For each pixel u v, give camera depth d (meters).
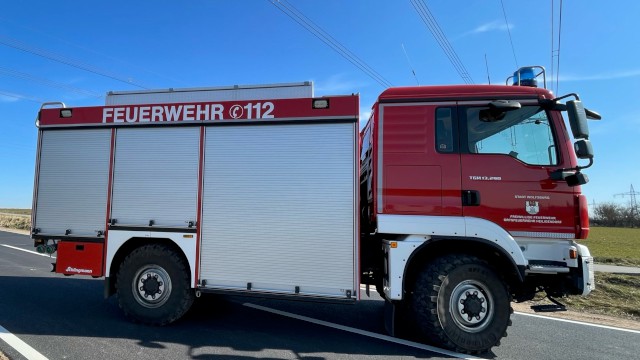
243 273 4.74
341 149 4.64
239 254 4.77
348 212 4.55
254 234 4.75
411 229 4.36
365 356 4.08
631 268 9.80
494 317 4.22
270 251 4.70
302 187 4.68
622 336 5.18
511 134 4.43
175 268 4.89
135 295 4.97
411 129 4.55
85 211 5.21
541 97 4.44
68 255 5.18
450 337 4.18
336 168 4.62
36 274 8.62
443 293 4.22
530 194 4.28
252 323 5.18
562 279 4.35
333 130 4.68
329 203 4.60
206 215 4.89
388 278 4.40
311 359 3.96
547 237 4.22
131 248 5.21
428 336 4.27
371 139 4.96
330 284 4.52
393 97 4.63
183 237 4.91
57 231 5.27
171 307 4.86
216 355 3.98
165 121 5.09
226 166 4.90
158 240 5.12
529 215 4.25
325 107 4.68
